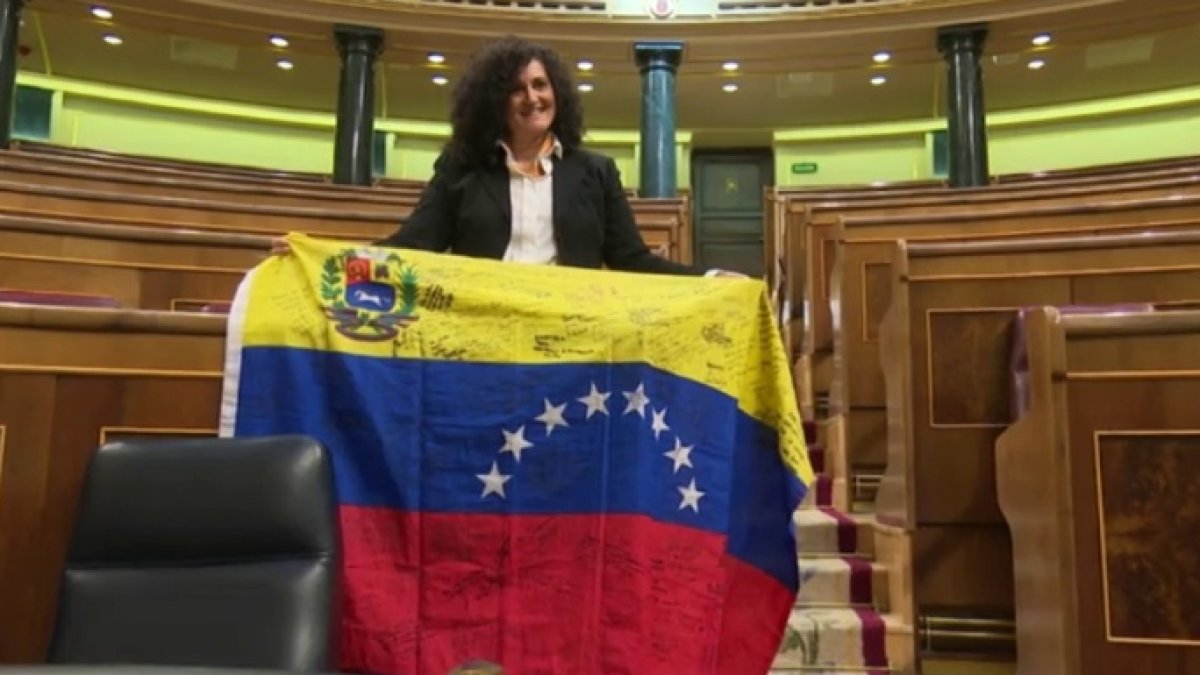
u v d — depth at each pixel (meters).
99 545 1.38
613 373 1.82
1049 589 1.74
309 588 1.36
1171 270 2.61
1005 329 2.61
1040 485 1.81
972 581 2.54
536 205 1.96
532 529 1.75
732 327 1.94
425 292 1.83
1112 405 1.68
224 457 1.44
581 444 1.79
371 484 1.73
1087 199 4.55
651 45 8.42
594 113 10.45
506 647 1.69
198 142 10.27
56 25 8.67
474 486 1.75
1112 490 1.66
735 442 1.90
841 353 3.55
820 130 10.65
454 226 1.98
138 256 3.15
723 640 1.83
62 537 1.70
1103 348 1.71
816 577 2.84
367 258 1.84
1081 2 7.60
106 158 8.34
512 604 1.71
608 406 1.81
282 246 1.84
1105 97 9.95
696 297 1.92
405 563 1.71
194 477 1.42
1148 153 9.89
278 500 1.41
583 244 1.97
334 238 4.02
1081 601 1.65
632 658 1.70
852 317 3.56
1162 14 7.69
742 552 1.88
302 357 1.76
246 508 1.40
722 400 1.89
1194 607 1.58
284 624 1.32
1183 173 5.07
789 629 2.60
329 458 1.48
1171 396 1.65
